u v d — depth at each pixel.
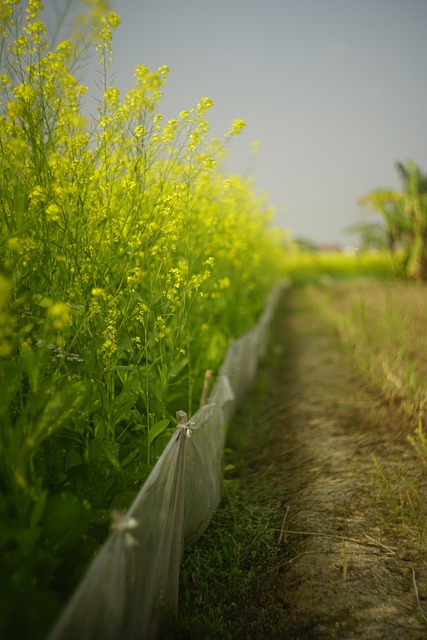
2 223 2.76
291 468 5.06
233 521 4.08
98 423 2.92
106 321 3.06
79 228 3.08
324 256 34.97
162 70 3.22
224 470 4.91
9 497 2.22
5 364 2.36
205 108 3.47
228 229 5.99
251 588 3.36
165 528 2.73
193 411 4.39
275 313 17.19
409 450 5.03
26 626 1.77
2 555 2.07
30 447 2.18
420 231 19.12
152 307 3.74
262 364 9.70
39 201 2.88
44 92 2.96
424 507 3.97
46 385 2.49
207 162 3.74
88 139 3.17
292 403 7.03
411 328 9.35
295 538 3.79
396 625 2.86
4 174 2.79
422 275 19.25
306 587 3.23
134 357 3.42
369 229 22.62
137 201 3.34
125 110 3.18
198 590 3.27
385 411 6.14
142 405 3.48
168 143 3.53
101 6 2.85
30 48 2.91
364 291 17.11
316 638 2.85
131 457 3.04
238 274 7.50
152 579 2.54
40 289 2.91
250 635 2.93
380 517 3.92
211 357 4.95
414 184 19.02
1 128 2.83
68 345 2.99
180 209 3.86
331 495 4.32
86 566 2.36
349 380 7.88
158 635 2.77
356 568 3.35
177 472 2.97
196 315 4.94
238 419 6.49
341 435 5.65
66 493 2.33
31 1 2.94
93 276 3.02
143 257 3.38
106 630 1.90
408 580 3.22
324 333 12.78
